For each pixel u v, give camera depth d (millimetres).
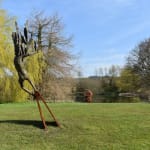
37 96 14500
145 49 76750
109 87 75688
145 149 11828
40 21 45281
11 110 19812
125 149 11844
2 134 13172
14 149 11820
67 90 47219
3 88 33469
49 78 44250
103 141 12555
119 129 13773
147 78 75875
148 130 13688
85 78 61875
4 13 33781
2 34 33375
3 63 33281
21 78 14383
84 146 12094
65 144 12281
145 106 20312
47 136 13039
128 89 77125
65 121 14820
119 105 21219
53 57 45812
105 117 15734
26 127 13922
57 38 46531
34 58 36469
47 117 16016
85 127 13977
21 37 14328
